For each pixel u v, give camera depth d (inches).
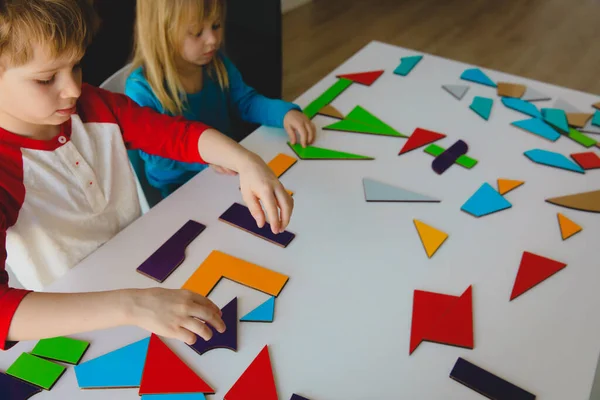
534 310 25.7
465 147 36.5
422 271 27.6
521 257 28.4
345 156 35.6
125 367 23.2
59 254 31.5
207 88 47.1
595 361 23.6
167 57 40.7
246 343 24.2
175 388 22.4
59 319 21.7
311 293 26.4
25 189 28.4
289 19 112.7
